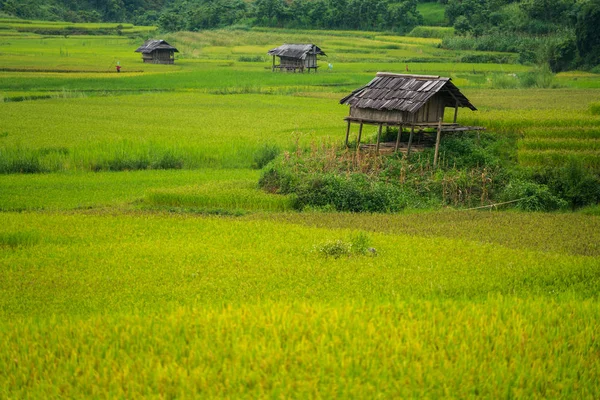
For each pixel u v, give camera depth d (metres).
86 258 18.66
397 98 33.41
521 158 32.59
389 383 10.44
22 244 20.52
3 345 12.08
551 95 61.50
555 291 15.95
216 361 11.35
